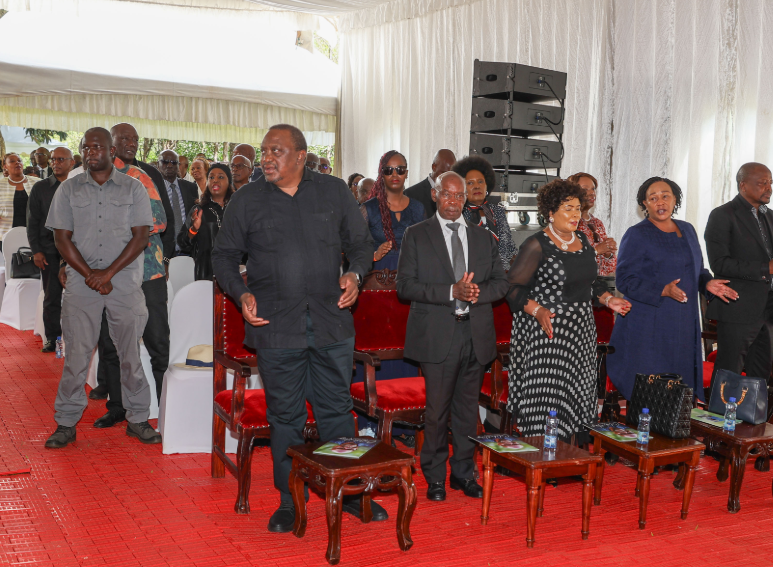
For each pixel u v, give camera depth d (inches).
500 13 323.3
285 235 126.0
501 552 124.8
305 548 124.0
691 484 140.3
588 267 151.9
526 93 246.8
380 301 170.4
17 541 123.2
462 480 151.5
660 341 166.4
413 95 380.2
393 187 184.5
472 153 249.4
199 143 492.7
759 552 127.5
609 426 149.6
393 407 151.8
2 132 433.7
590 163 278.5
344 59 430.9
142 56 379.6
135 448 174.9
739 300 175.5
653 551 127.0
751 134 228.2
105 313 181.8
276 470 133.2
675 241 167.0
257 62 418.3
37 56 350.0
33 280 322.3
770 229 177.6
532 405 151.3
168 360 193.0
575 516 142.0
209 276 221.5
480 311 143.9
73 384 174.2
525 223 245.3
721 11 232.7
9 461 162.7
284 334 126.3
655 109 252.8
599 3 273.1
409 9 380.8
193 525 132.3
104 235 170.2
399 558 121.3
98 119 381.7
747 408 154.6
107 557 118.2
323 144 468.1
